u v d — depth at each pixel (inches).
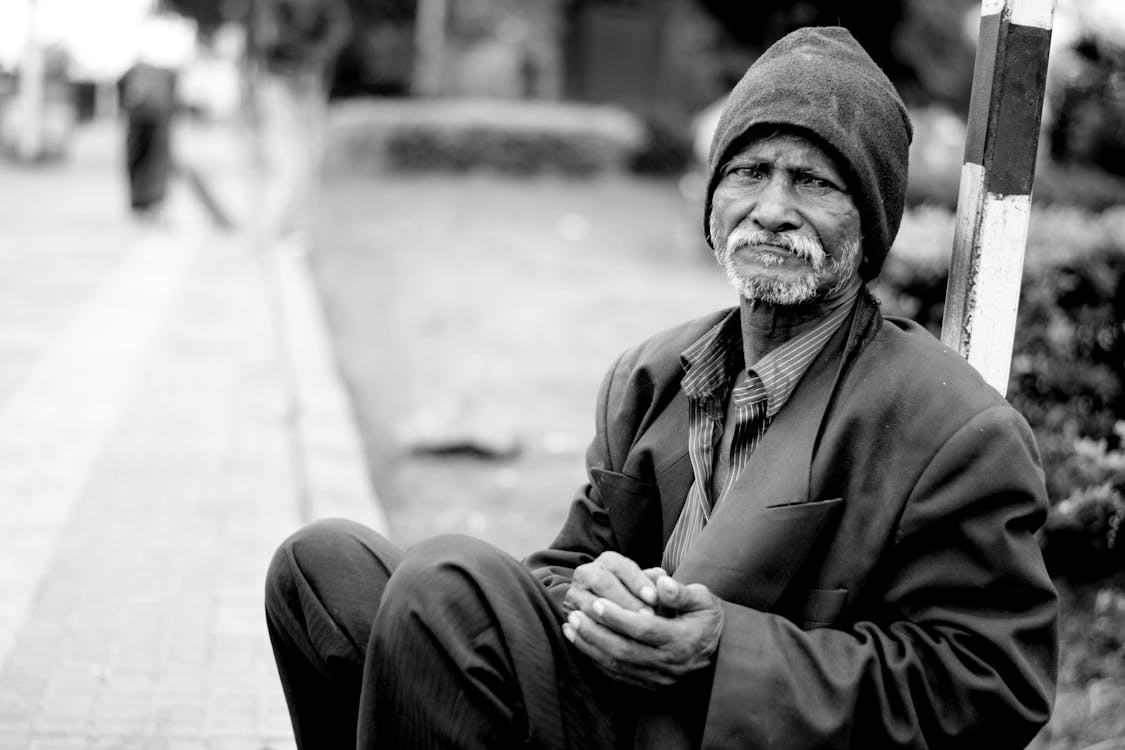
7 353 294.5
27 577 159.8
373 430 238.8
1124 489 134.7
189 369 284.7
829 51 75.9
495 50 908.0
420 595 69.2
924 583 70.7
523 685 68.8
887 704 68.4
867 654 68.6
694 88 796.0
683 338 84.1
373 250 466.6
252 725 123.3
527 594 70.8
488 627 69.4
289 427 239.0
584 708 71.8
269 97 521.0
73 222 537.0
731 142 75.6
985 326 88.6
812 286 74.8
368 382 275.9
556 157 749.9
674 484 80.5
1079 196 255.0
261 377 279.3
